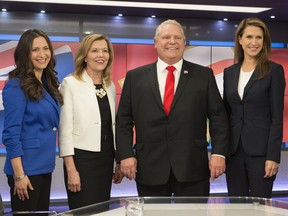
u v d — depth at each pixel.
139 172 2.99
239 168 3.10
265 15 6.80
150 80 2.99
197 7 6.20
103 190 3.15
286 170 7.34
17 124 2.79
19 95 2.81
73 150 3.07
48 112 2.89
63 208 6.42
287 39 7.44
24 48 2.86
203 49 7.10
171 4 6.01
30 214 2.83
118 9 6.41
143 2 5.86
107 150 3.16
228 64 7.16
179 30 2.94
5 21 6.63
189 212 1.93
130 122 3.08
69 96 3.12
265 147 3.01
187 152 2.91
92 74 3.19
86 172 3.09
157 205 2.05
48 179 2.98
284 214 1.91
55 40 6.77
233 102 3.10
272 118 3.02
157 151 2.94
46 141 2.89
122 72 6.84
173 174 2.94
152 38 7.04
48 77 3.02
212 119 3.01
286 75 7.28
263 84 3.00
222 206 2.04
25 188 2.80
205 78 3.00
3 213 2.46
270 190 3.07
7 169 2.94
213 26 7.22
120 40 6.97
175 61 2.99
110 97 3.21
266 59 3.04
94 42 3.12
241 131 3.05
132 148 3.03
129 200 2.13
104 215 1.91
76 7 6.31
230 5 5.99
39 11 6.64
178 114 2.92
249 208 2.01
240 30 3.11
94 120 3.10
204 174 2.98
